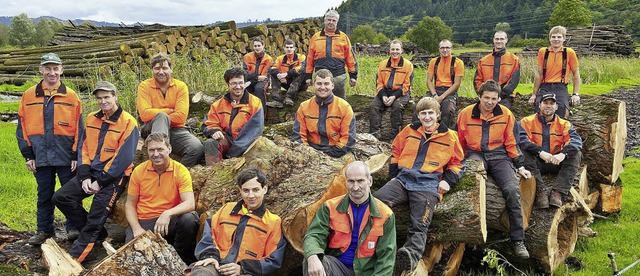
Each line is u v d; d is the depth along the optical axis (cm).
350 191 416
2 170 831
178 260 433
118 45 1455
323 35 859
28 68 1711
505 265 559
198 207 517
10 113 1229
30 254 530
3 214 657
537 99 747
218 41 1497
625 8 9000
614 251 600
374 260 420
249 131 615
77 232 563
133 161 560
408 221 494
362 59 1512
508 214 526
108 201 521
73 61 1426
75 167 555
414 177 488
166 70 609
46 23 5588
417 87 1462
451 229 484
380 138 827
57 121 548
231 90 627
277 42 1677
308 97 874
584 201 616
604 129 657
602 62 2655
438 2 14188
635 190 812
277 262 430
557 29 737
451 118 820
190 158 611
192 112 871
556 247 550
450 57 837
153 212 498
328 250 432
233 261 425
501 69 795
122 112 539
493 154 545
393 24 12975
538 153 563
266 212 442
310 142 621
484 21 11112
